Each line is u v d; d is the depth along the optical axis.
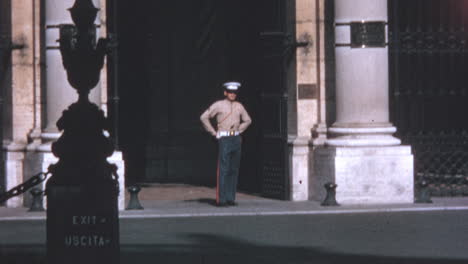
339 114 34.50
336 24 34.41
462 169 36.91
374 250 23.14
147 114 45.91
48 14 33.22
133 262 21.41
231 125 33.78
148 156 45.91
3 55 35.03
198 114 46.12
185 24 45.81
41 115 35.09
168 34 45.81
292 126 35.66
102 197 16.62
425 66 38.34
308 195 35.44
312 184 35.25
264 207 33.06
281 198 35.94
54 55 33.19
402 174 33.81
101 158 16.92
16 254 22.67
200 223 28.81
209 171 46.25
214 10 45.47
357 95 34.12
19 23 34.94
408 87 36.47
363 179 33.59
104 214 16.62
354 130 34.00
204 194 39.09
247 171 41.03
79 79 17.08
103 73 34.62
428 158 36.72
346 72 34.22
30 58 35.03
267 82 36.75
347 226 27.70
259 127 40.22
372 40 34.06
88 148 16.86
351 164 33.56
